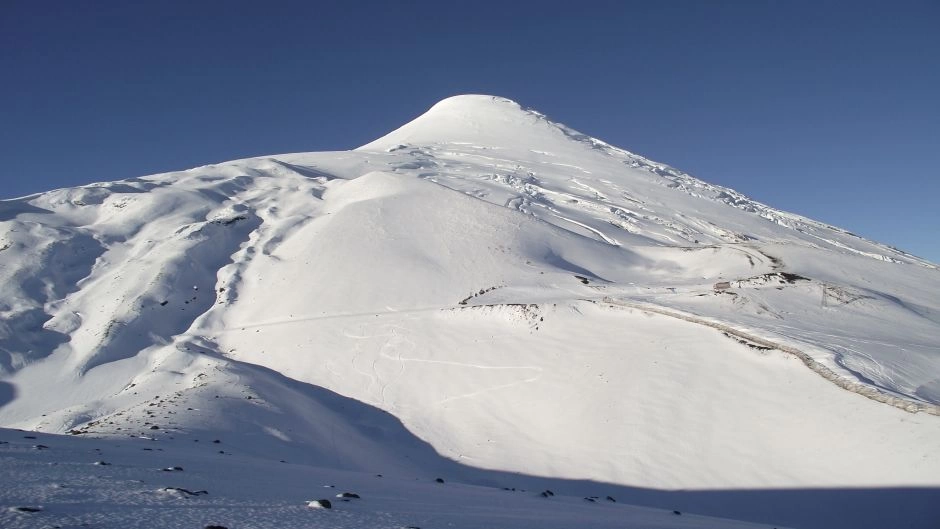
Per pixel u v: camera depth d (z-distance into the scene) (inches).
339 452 833.5
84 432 689.0
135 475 343.6
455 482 759.1
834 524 621.6
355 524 256.5
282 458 734.5
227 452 642.8
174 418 799.7
